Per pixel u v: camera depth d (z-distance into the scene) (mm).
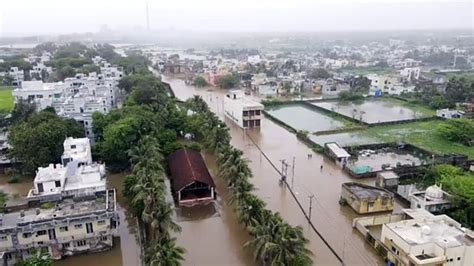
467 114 136750
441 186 69188
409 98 169125
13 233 51781
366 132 121875
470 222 61031
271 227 47000
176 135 100688
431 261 47094
